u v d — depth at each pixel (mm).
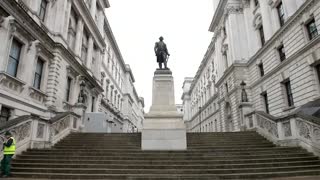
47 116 18438
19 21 15391
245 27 32438
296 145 12344
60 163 10172
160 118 13750
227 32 34719
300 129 12227
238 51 31625
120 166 9852
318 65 18344
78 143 13680
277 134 13859
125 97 57875
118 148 12727
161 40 16922
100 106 34000
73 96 23734
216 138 14977
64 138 14594
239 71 30797
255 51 29516
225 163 10328
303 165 10180
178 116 13781
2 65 13727
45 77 19156
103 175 8977
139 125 93625
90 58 29922
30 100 16625
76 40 25562
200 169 9586
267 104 26422
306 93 18984
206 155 11266
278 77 23312
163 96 15086
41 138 12648
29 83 16609
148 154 11281
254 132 16312
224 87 36500
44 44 18859
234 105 31188
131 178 8875
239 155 11156
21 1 16125
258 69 28234
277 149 12070
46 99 19047
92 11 31688
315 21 18219
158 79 15539
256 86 28297
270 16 25906
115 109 46656
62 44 20547
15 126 10648
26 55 16453
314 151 11180
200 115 61125
